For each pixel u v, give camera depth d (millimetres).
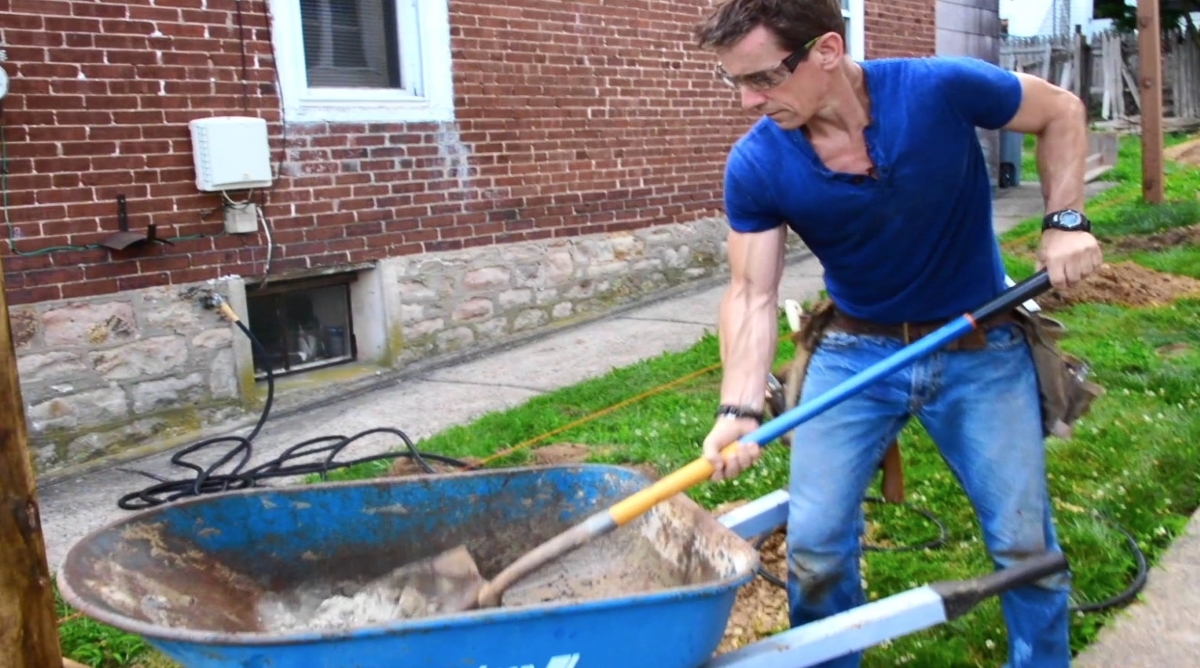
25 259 5000
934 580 3533
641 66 8133
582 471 3137
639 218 8297
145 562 2723
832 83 2338
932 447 4664
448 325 6953
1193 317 6637
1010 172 13898
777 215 2557
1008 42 22062
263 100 5832
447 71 6734
